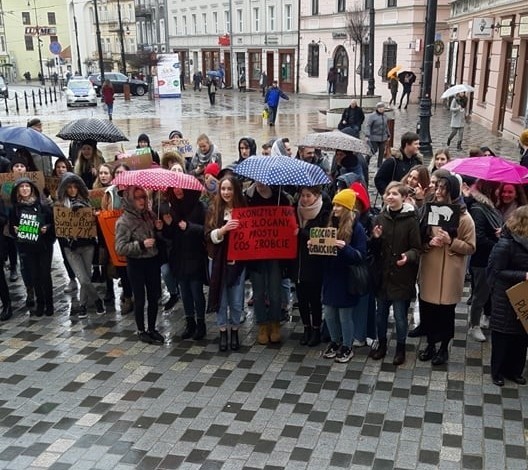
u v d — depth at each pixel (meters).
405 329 6.14
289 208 6.30
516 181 6.51
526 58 19.44
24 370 6.23
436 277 5.95
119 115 30.78
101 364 6.34
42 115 31.00
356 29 33.22
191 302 6.87
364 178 8.55
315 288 6.48
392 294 5.97
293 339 6.88
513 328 5.52
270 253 6.36
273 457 4.81
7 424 5.29
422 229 5.92
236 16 53.22
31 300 7.74
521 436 5.03
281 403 5.57
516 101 19.89
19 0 81.56
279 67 49.25
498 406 5.46
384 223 5.94
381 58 38.75
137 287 6.65
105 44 79.12
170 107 35.44
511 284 5.44
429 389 5.76
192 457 4.82
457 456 4.79
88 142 9.16
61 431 5.18
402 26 36.69
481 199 6.48
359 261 5.82
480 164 6.74
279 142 9.73
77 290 8.41
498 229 6.37
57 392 5.80
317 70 45.31
